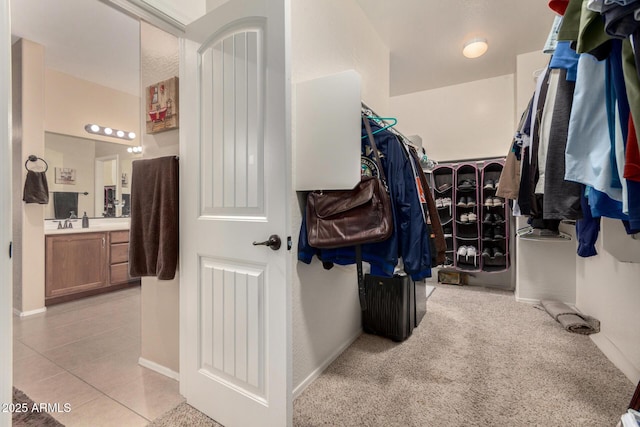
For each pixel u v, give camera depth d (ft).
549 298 9.90
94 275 11.14
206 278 4.69
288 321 3.83
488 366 6.02
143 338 6.25
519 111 10.27
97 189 12.87
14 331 7.98
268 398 3.98
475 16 8.24
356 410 4.75
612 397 4.99
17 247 9.28
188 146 4.94
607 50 2.75
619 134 2.74
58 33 9.24
